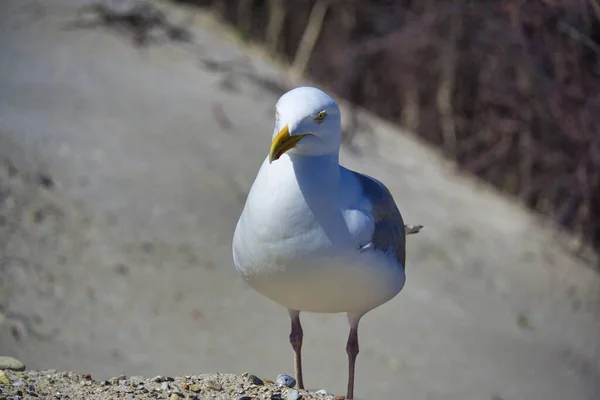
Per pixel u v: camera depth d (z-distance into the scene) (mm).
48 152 14125
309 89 6953
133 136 15102
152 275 12492
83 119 15242
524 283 15102
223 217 13938
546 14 18641
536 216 18859
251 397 7016
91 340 11156
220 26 22109
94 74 16766
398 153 18766
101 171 14055
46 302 11641
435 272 14508
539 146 19672
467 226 16234
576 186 19016
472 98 21016
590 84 18828
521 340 13578
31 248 12344
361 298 7207
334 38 22859
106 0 19516
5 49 16891
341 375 11648
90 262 12430
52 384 7113
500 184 20297
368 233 6992
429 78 21578
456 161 20453
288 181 6871
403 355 12352
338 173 6980
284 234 6867
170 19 20359
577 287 15711
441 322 13320
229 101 17375
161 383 7238
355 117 18875
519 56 19359
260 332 12133
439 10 20734
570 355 13664
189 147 15344
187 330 11750
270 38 23031
